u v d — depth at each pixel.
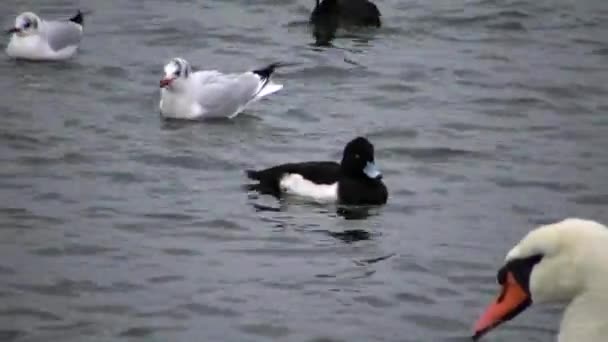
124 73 25.34
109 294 15.63
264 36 27.81
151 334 14.56
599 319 7.38
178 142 21.75
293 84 25.06
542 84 25.09
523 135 22.39
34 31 25.84
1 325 14.70
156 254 16.95
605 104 24.12
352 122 22.97
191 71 23.97
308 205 19.08
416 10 29.67
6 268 16.33
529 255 7.66
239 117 23.28
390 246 17.42
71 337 14.46
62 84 24.62
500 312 7.85
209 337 14.51
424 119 23.11
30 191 19.16
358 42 27.67
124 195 19.16
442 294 15.80
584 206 19.03
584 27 28.80
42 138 21.47
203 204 18.89
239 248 17.27
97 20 28.45
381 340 14.48
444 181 20.16
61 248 17.05
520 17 29.23
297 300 15.54
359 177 19.28
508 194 19.55
